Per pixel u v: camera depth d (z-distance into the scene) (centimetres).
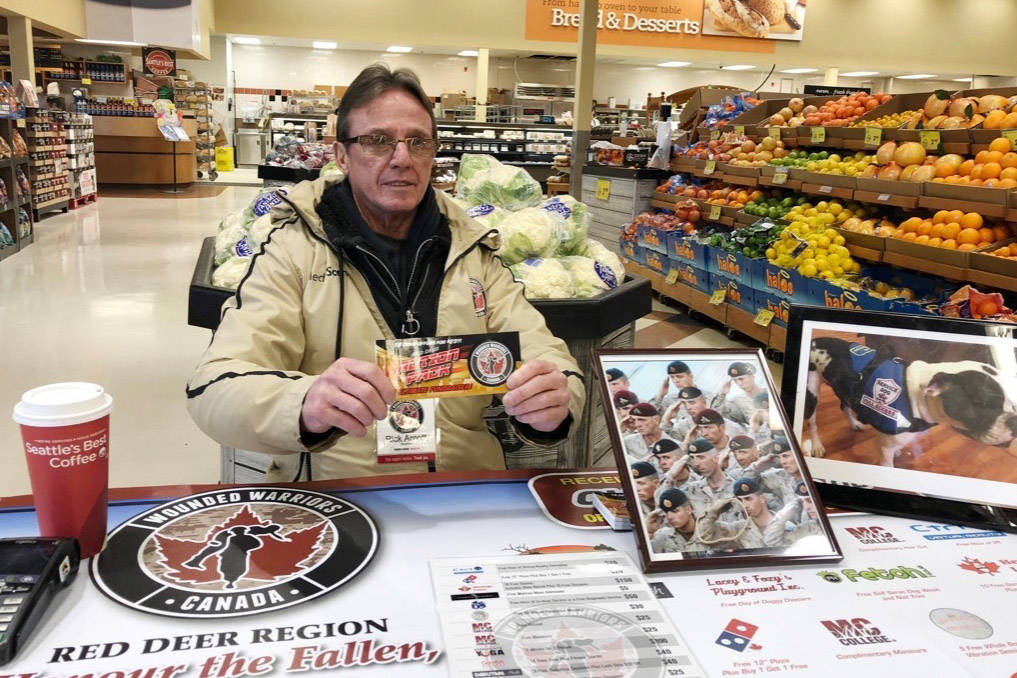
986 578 96
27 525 98
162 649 75
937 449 112
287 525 99
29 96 930
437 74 1930
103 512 91
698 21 1686
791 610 87
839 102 589
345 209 157
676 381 107
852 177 476
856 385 115
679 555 95
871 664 78
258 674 72
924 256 397
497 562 93
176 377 408
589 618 83
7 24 1129
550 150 1450
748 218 564
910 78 1975
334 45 1845
